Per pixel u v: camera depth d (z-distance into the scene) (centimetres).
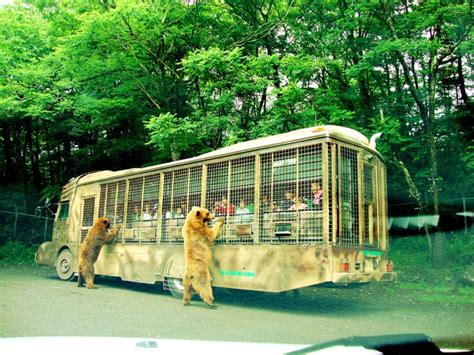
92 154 2128
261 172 862
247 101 1630
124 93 1750
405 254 1571
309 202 793
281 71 1495
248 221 873
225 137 1658
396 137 1371
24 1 1845
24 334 550
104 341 168
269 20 1845
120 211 1188
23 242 2173
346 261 767
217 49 1434
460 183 1619
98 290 1080
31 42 1708
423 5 1362
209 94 1608
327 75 1636
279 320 738
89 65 1598
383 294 1070
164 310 805
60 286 1122
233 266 871
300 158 809
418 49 1241
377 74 1602
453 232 1598
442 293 1048
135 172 1148
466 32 1278
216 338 577
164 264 1015
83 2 1677
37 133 2419
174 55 1791
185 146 1536
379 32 1489
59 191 2131
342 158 822
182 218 998
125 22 1453
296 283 774
